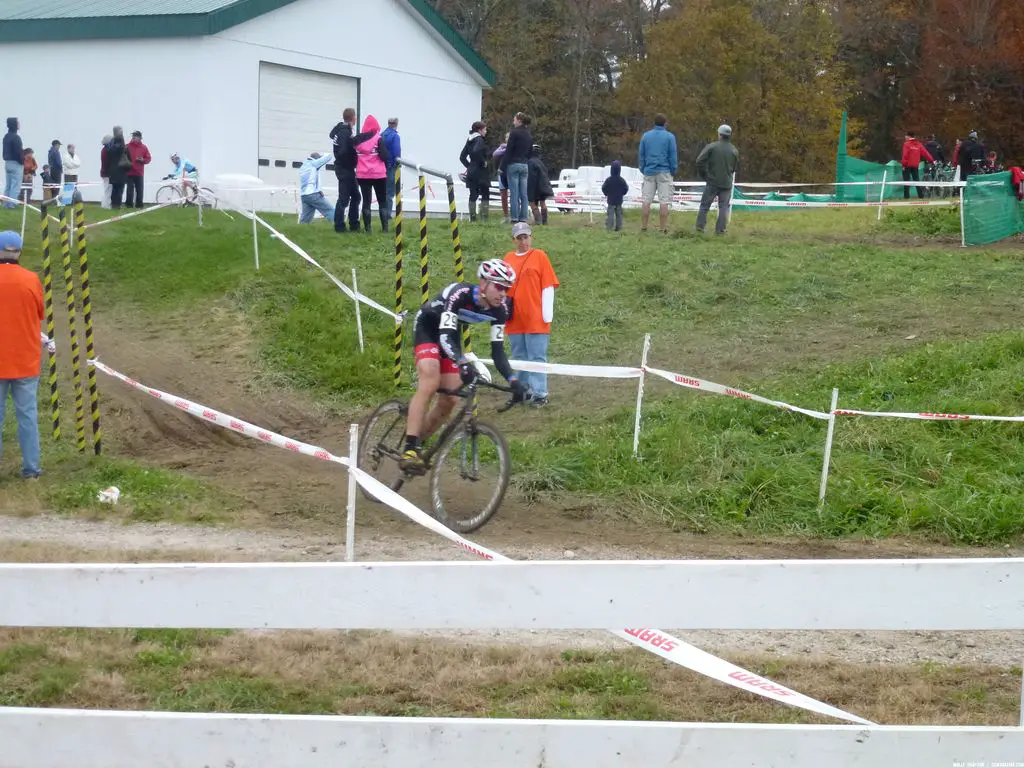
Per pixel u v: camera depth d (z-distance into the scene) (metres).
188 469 9.09
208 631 5.49
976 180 17.34
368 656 5.25
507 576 3.04
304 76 23.09
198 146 21.20
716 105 39.78
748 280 13.64
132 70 21.70
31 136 22.83
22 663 5.08
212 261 14.32
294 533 7.40
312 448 6.38
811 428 9.23
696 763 2.92
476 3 46.25
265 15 22.03
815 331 12.01
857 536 7.57
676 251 14.94
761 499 8.06
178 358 11.77
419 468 7.29
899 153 44.81
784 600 3.00
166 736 2.96
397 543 7.14
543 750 2.94
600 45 47.00
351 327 12.27
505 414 10.33
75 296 13.52
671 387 10.62
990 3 39.38
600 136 48.59
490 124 46.72
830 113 40.94
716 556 7.11
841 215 21.80
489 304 7.15
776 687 3.47
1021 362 10.37
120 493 8.19
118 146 18.62
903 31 43.25
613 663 5.21
